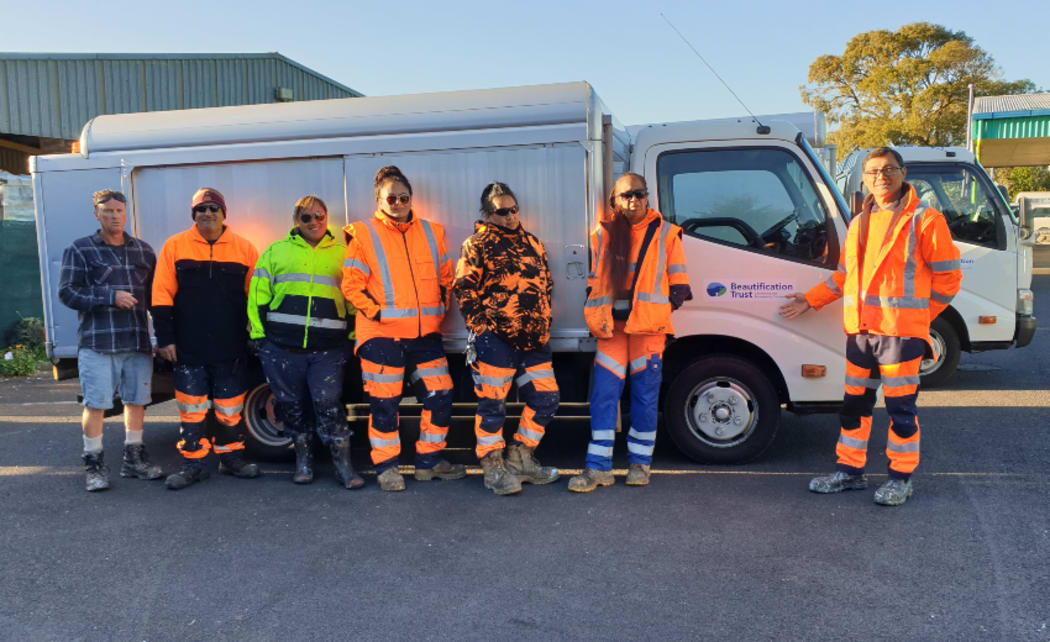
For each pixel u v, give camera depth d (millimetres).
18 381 10680
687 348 5672
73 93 14742
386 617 3408
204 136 5707
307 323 5238
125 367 5496
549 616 3375
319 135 5523
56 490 5406
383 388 5168
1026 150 22281
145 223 5891
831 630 3188
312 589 3707
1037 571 3652
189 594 3691
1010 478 5078
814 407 5387
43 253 6055
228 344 5480
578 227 5191
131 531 4555
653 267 4914
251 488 5402
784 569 3768
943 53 42406
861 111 45688
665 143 5473
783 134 5344
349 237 5070
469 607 3475
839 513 4504
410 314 5090
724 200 5414
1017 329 8406
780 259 5301
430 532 4410
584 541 4195
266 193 5672
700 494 4918
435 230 5234
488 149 5289
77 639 3293
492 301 4934
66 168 5973
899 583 3578
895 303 4562
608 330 4914
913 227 4539
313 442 5617
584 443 6504
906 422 4574
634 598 3516
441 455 5707
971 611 3301
